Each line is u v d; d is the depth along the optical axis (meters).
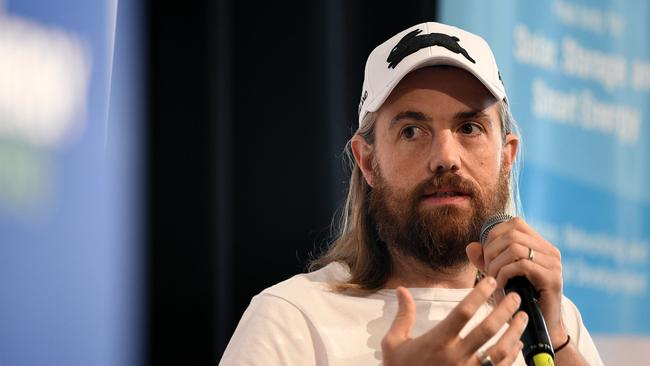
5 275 5.21
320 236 7.48
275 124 7.50
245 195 7.42
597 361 5.56
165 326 6.98
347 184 7.43
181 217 7.05
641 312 7.99
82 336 5.58
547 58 7.84
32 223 5.30
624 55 8.19
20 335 5.29
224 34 7.24
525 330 4.43
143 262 6.41
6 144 5.14
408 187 5.10
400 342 4.37
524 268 4.62
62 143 5.42
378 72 5.39
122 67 5.96
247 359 5.04
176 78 7.07
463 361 4.22
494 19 7.67
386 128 5.22
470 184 5.05
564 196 7.83
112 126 5.83
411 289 5.27
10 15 5.18
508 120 5.52
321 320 5.17
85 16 5.54
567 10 7.95
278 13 7.55
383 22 7.86
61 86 5.41
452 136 5.11
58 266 5.43
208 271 7.07
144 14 6.41
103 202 5.68
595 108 8.02
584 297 7.83
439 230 5.04
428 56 5.16
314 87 7.57
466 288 5.37
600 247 7.93
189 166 7.07
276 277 7.41
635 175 8.12
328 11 7.63
